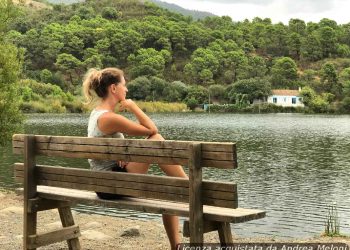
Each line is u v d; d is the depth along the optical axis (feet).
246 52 545.03
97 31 490.90
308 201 48.52
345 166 80.23
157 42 507.30
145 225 26.03
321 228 35.24
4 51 49.16
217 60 481.87
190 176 12.77
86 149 15.19
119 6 636.89
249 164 83.10
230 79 473.67
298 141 135.74
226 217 12.74
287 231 33.76
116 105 16.08
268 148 115.14
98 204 14.98
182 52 517.55
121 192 14.42
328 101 423.64
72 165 76.23
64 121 219.82
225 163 12.34
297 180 64.34
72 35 474.49
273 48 553.64
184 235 13.15
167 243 21.53
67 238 17.78
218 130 183.01
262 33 572.51
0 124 48.44
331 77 450.71
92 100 16.22
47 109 302.66
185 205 13.89
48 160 82.43
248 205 46.34
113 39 485.15
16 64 49.44
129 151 14.10
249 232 32.99
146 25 521.24
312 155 99.25
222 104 417.28
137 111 15.43
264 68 483.92
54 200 17.03
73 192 16.29
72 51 469.98
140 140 13.84
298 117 325.42
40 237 16.78
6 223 25.39
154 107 392.68
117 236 22.80
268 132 173.68
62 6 613.52
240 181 63.46
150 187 13.79
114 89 15.92
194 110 408.26
